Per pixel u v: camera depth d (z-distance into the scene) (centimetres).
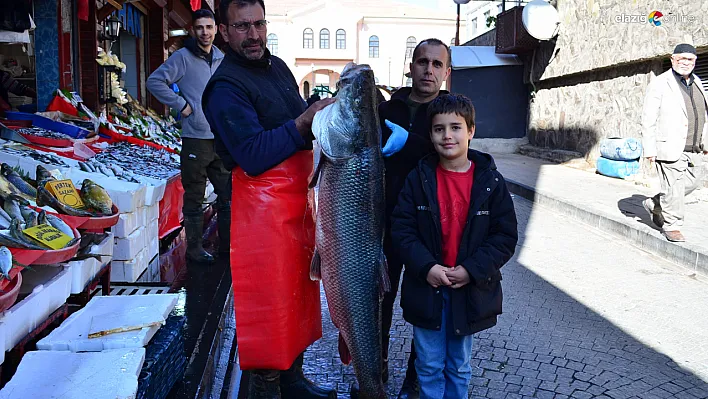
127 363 266
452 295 303
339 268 274
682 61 679
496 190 303
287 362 289
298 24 5572
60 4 812
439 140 300
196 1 934
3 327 267
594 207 931
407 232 309
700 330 487
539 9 1603
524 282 609
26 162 475
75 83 873
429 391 316
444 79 344
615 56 1313
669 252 702
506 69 1997
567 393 377
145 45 1312
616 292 582
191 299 464
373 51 5797
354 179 267
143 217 539
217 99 275
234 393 368
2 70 798
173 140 1109
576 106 1603
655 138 698
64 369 259
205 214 834
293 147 268
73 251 336
